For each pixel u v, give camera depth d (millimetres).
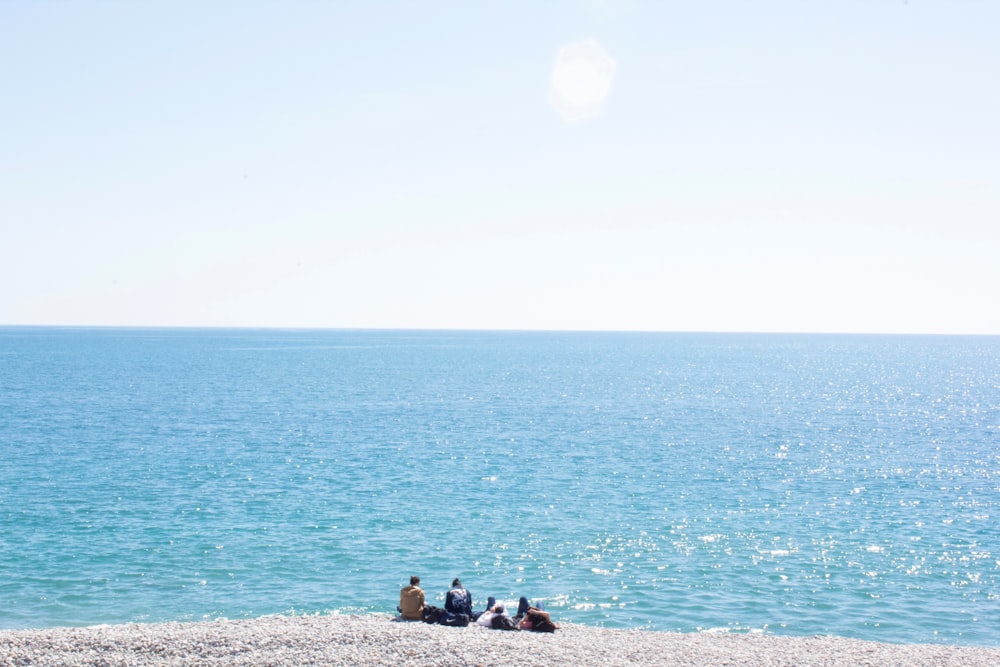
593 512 45688
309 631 21359
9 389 125000
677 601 31016
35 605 29578
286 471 57688
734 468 61906
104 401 108938
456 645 20219
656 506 47500
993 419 103250
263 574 33594
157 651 19688
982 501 50031
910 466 63906
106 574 33188
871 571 34938
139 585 31969
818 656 21453
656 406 115938
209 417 92312
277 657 19312
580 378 175750
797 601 31141
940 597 31734
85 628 22141
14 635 20953
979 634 28016
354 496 49188
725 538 40188
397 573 34031
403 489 51625
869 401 129750
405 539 39219
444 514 44625
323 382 151500
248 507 45719
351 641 20469
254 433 78875
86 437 73938
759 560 36438
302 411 100938
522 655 19703
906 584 33250
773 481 56438
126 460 61375
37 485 50938
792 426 92625
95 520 42000
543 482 54844
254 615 28969
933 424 96500
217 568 34281
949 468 63125
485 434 80812
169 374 165750
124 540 38219
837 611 30125
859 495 51625
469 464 61969
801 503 48938
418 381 158125
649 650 21203
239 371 179375
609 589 32312
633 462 64188
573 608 30219
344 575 33656
